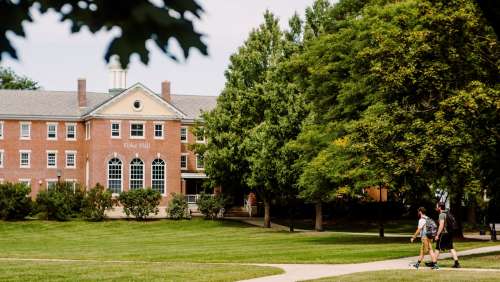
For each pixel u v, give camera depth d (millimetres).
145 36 3014
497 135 24484
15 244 42000
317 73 42438
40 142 71625
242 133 58188
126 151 69188
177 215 65500
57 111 72438
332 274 20422
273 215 69625
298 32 57719
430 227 22000
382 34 31156
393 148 27734
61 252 33000
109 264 24109
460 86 26578
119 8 2975
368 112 35562
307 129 45906
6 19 2936
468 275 19469
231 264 24078
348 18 44719
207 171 60906
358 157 37469
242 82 59406
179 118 70938
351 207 65000
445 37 25734
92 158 68250
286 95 53969
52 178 71750
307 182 43188
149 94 70000
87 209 63250
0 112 70625
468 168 26188
